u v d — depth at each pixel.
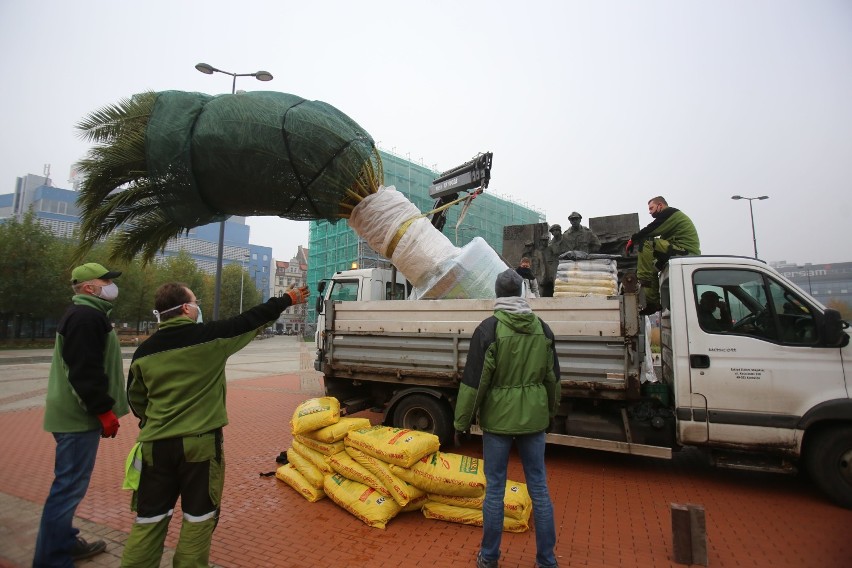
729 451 4.55
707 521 3.91
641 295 5.17
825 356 4.25
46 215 67.56
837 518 3.95
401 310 5.83
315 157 5.11
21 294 27.27
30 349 28.70
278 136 4.93
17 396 10.52
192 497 2.53
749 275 4.66
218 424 2.63
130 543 2.45
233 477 5.07
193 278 45.09
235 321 2.77
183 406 2.54
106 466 5.52
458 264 5.71
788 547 3.43
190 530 2.49
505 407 2.96
